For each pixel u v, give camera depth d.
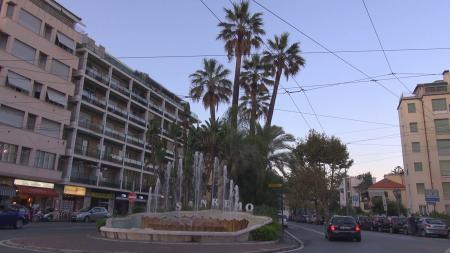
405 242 23.09
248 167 33.72
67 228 29.28
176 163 39.25
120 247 15.07
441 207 57.97
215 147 34.91
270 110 37.50
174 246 15.94
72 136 51.25
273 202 34.72
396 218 40.75
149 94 72.31
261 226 20.09
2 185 40.62
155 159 40.16
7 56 40.88
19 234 21.53
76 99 51.84
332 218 25.27
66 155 50.47
